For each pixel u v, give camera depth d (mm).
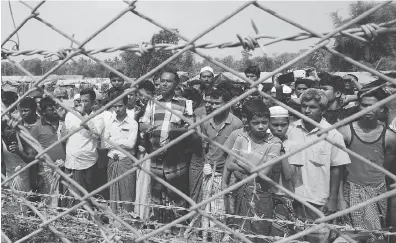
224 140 3592
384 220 3055
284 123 3139
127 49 1473
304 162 3002
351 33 1208
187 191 3762
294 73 4770
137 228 2301
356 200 3035
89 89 4023
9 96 3486
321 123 3053
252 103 2998
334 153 2984
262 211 2730
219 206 3166
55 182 2910
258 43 1309
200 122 1385
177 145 3674
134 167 1522
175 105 3803
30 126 3973
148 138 3875
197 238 2262
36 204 2498
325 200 2992
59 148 4117
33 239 2309
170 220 3486
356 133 3035
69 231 2295
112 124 4020
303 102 3045
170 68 3830
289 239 1354
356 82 4754
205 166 3469
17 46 1705
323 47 1230
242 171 2932
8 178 1825
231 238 2174
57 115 4551
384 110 3131
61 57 1594
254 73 4238
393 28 1174
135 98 4676
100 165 4258
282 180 2994
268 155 2873
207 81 4770
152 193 3785
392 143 2977
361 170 3021
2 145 3637
